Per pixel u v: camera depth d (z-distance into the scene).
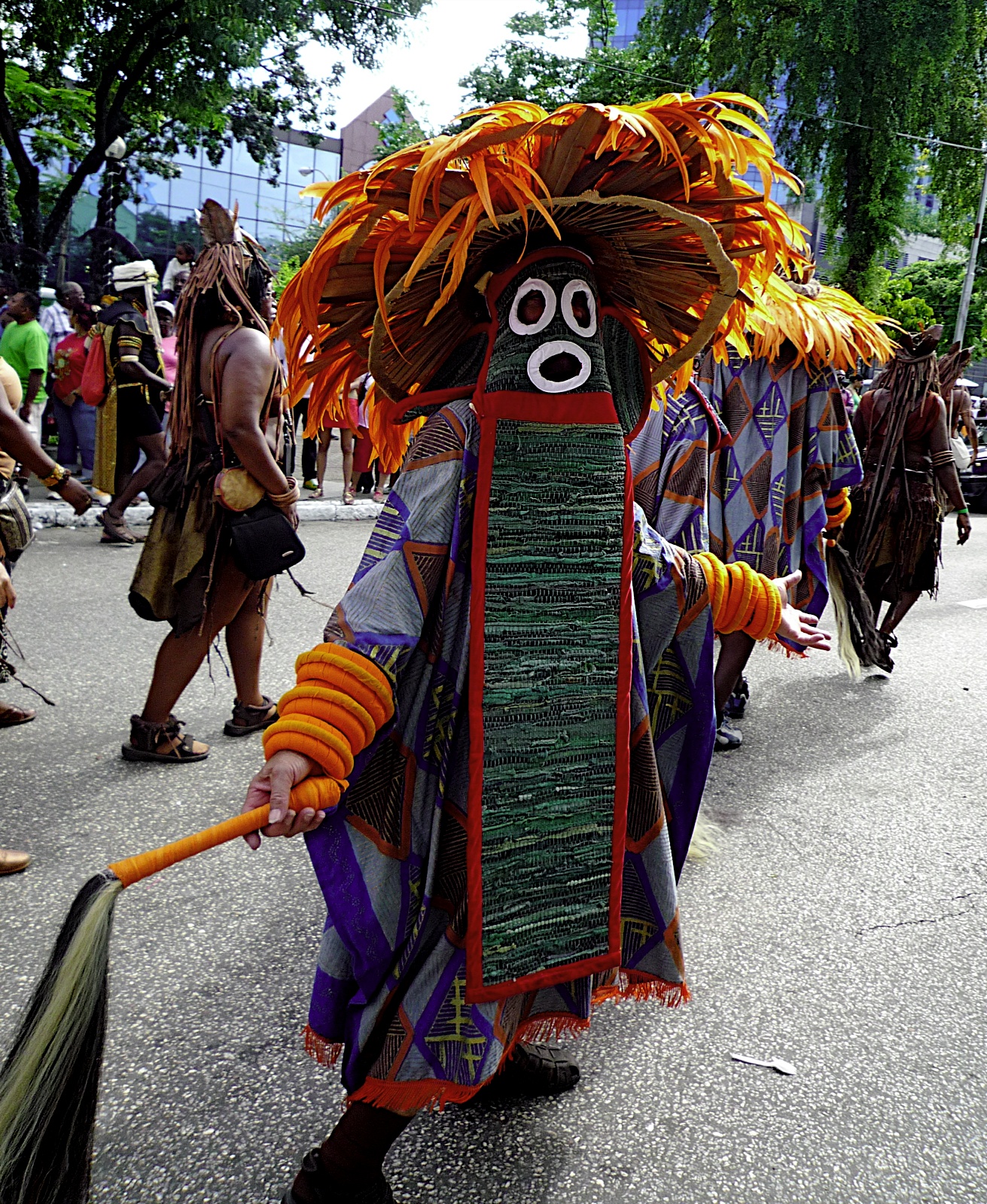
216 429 3.35
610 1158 1.98
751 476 4.06
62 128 18.44
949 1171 2.00
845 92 17.52
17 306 8.07
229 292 3.33
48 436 10.88
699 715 1.87
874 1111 2.16
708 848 3.33
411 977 1.62
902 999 2.58
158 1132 2.00
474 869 1.58
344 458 9.91
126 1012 2.35
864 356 4.00
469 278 1.71
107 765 3.69
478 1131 2.04
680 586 1.80
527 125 1.40
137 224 36.34
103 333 7.25
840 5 16.70
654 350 1.99
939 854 3.41
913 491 5.39
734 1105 2.15
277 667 4.95
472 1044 1.59
